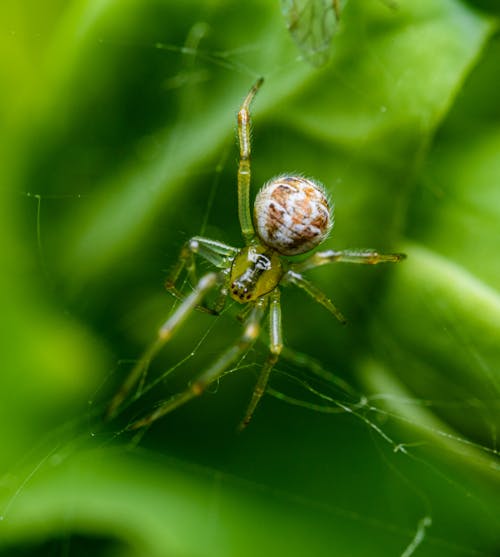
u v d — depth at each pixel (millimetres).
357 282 63
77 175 63
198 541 60
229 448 62
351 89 63
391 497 62
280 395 64
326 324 64
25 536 60
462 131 63
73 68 62
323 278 63
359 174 63
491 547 62
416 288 62
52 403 62
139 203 63
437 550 62
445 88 62
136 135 63
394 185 62
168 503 61
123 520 60
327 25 62
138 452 62
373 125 62
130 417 63
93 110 63
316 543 61
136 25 63
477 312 62
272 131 63
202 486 62
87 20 62
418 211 63
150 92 63
